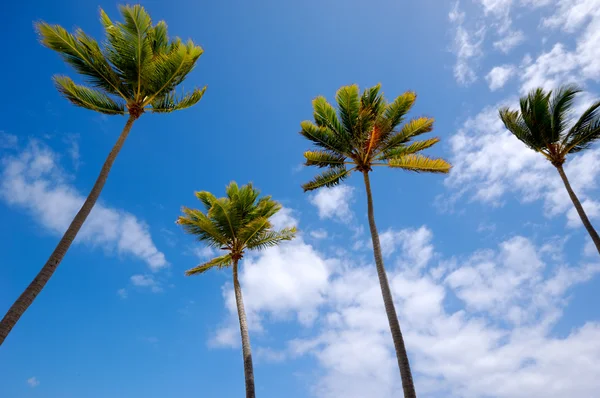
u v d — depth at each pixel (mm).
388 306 15508
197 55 14633
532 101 19281
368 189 18719
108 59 14117
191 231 20766
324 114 19156
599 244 16656
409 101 18500
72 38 13109
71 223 11383
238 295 20203
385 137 18875
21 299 9617
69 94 13641
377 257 16812
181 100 15258
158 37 15367
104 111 14391
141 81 14328
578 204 18000
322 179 19562
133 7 13523
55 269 10516
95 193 12250
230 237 21344
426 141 18734
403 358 14281
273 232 21594
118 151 13492
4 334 8977
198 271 22500
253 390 17344
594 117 18344
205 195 23734
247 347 18672
